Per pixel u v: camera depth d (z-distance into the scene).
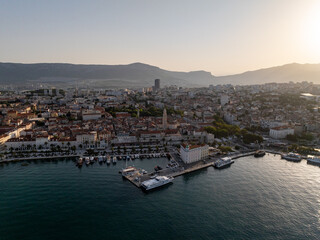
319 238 187.62
